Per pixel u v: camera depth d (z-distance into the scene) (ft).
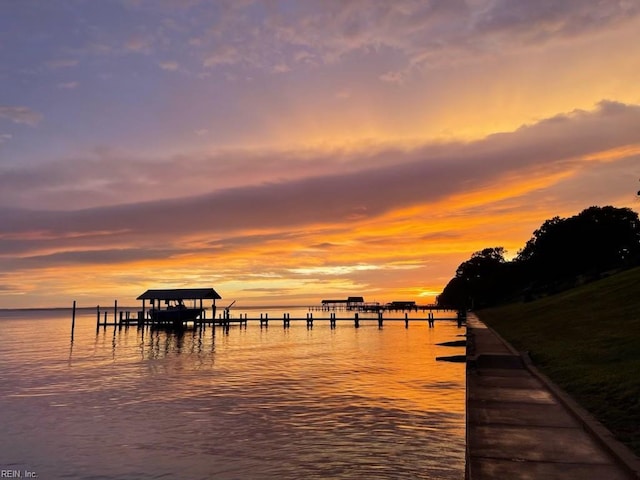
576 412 33.65
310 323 300.40
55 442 52.65
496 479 22.50
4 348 166.71
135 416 63.72
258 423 58.95
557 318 110.11
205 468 44.11
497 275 362.53
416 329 261.44
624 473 23.22
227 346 170.81
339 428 56.08
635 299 96.32
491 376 51.57
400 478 40.73
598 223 267.80
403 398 72.79
